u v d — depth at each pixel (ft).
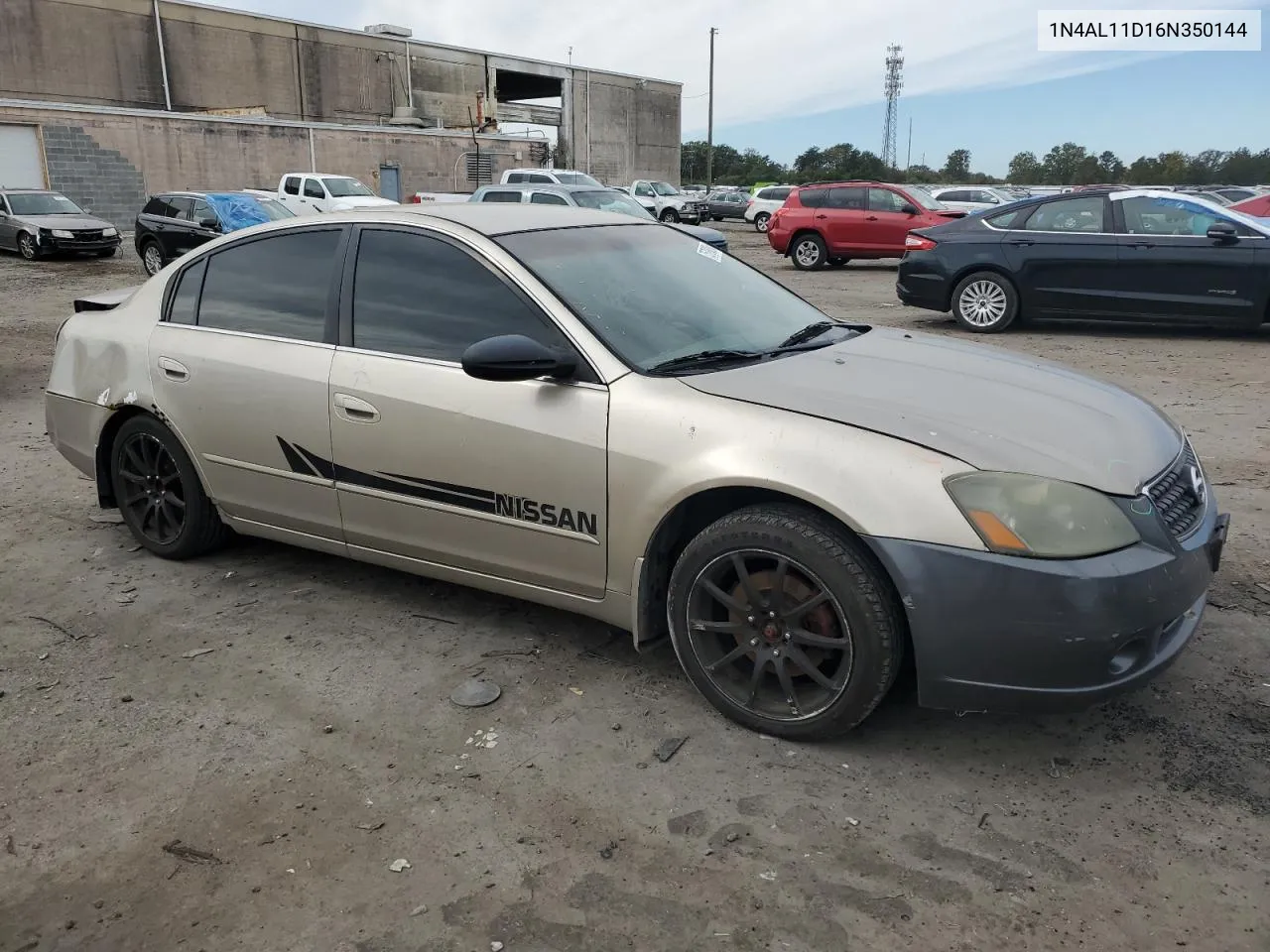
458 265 11.79
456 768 9.73
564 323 10.91
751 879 8.14
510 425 10.93
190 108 140.15
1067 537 8.74
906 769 9.59
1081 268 33.65
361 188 85.87
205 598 13.80
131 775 9.69
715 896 7.95
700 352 11.27
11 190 73.51
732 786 9.36
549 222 12.90
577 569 10.95
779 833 8.70
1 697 11.21
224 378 13.29
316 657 12.01
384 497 12.14
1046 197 34.71
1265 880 7.99
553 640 12.39
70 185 103.40
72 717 10.76
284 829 8.86
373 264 12.43
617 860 8.40
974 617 8.80
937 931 7.54
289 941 7.59
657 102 195.21
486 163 141.90
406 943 7.55
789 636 9.80
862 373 10.98
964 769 9.57
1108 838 8.53
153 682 11.49
